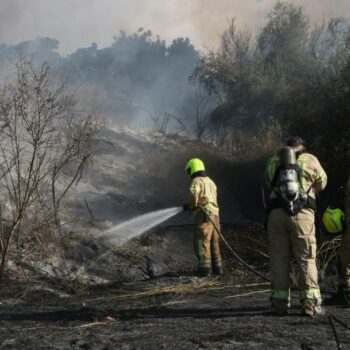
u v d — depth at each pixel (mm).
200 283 10195
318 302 7258
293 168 7328
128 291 9805
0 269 9945
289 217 7273
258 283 10266
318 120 19234
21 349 5852
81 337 6340
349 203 7809
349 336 6172
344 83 19344
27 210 11719
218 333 6414
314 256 7309
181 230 15625
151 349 5738
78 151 11016
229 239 14359
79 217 15148
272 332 6379
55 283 10281
